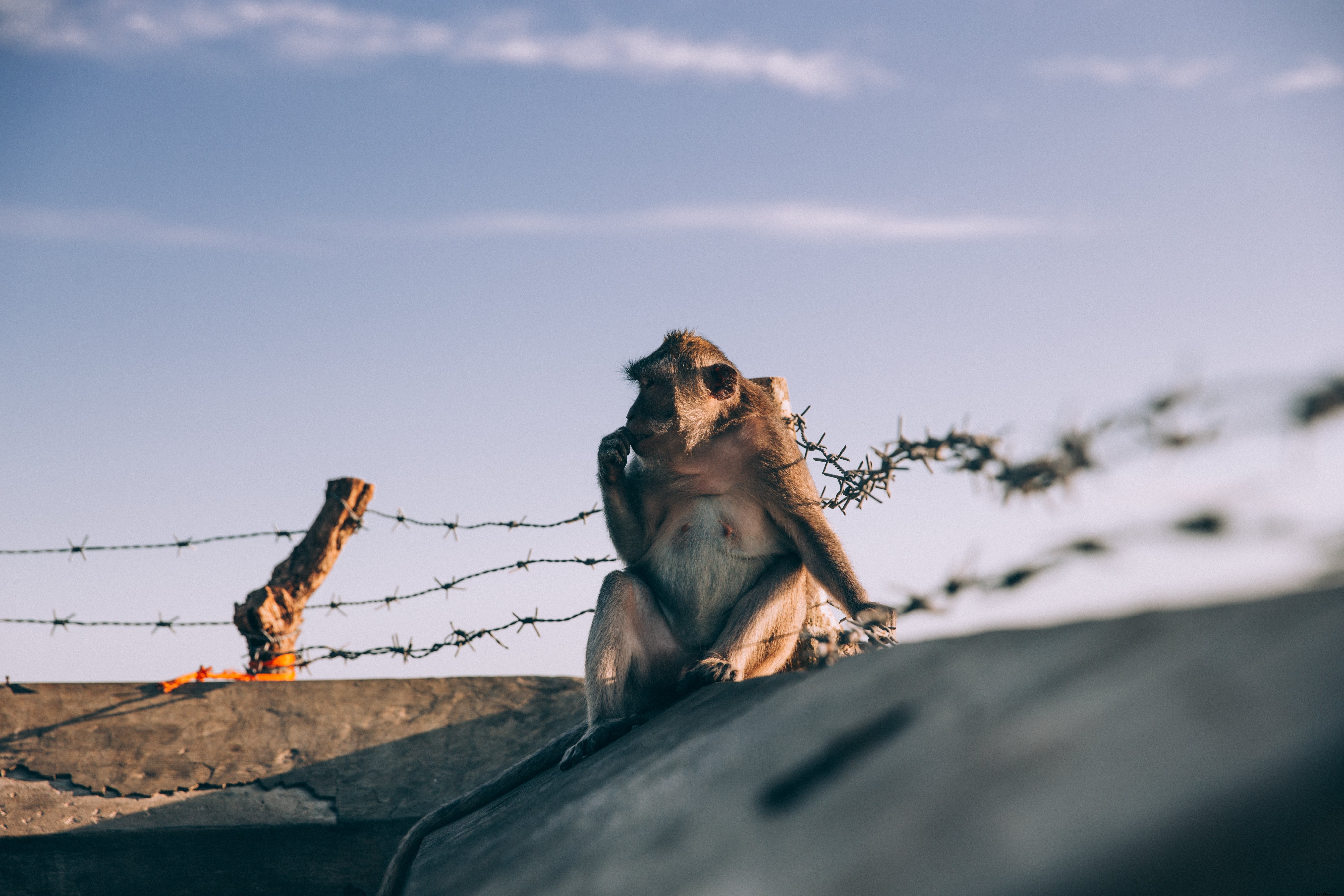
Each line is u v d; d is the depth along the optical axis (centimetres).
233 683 604
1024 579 175
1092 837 84
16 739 579
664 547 562
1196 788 82
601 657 491
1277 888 76
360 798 579
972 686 150
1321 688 86
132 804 570
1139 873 79
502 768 589
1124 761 95
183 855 571
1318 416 130
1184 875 78
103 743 583
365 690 610
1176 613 137
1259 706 91
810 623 561
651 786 215
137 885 566
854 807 125
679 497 570
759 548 556
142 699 597
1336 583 113
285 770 584
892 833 109
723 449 557
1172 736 94
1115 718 107
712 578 551
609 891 148
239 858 572
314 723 598
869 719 162
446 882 261
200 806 572
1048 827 90
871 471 335
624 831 185
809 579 565
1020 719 124
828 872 108
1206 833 78
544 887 181
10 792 565
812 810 133
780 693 249
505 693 614
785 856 120
